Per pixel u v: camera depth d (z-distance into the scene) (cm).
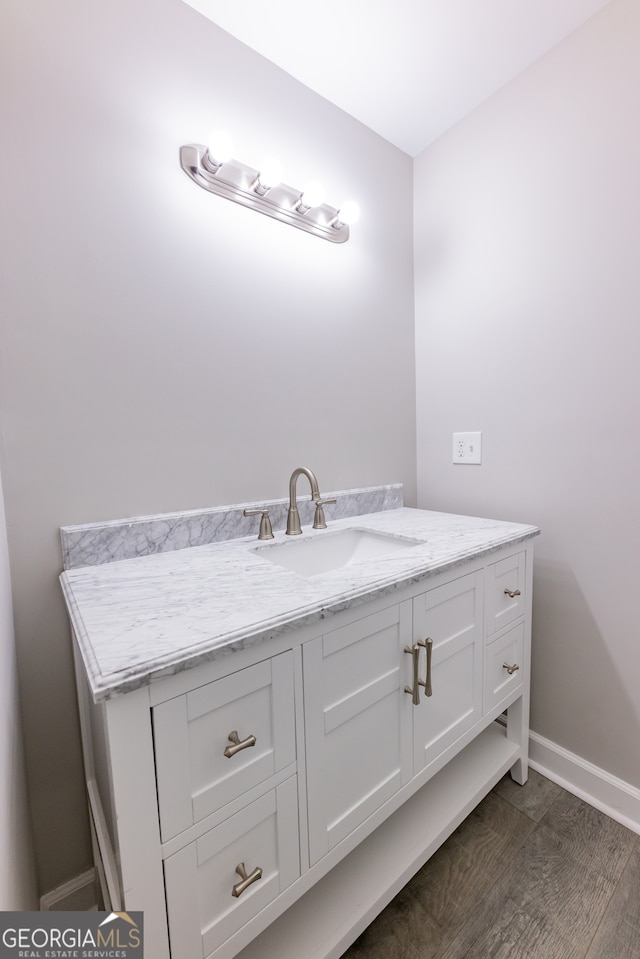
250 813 66
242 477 122
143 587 81
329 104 137
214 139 101
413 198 166
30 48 86
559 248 124
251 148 119
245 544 113
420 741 95
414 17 110
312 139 133
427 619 94
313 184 121
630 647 118
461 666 105
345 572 87
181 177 106
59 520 93
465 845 112
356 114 143
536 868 105
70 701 96
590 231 117
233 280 117
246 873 66
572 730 132
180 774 58
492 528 126
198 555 103
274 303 126
